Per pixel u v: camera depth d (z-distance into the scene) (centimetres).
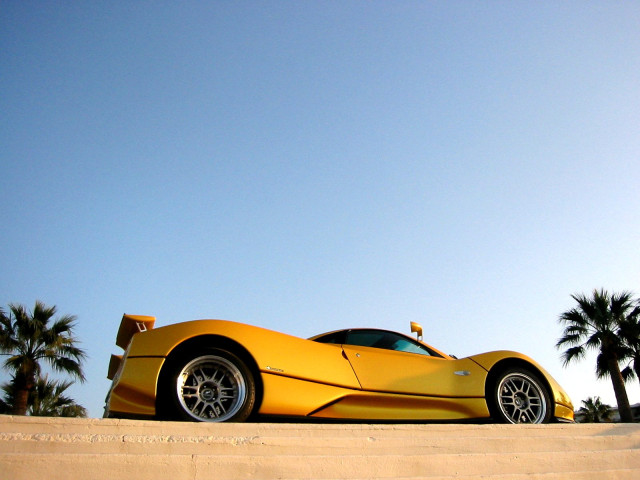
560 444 423
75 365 1709
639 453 407
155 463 315
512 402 577
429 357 589
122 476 307
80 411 2106
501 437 416
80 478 299
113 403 443
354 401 525
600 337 1853
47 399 1952
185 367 456
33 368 1656
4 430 354
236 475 324
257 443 362
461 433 436
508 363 593
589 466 389
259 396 478
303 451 368
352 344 578
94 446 336
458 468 364
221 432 388
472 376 576
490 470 370
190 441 351
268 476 329
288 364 501
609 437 438
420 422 542
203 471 320
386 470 350
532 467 378
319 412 505
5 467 292
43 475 295
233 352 484
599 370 1897
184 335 467
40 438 331
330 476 338
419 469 357
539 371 592
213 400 459
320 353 534
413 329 645
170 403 441
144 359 453
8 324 1673
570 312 1966
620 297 1914
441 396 554
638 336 1833
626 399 1805
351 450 379
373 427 419
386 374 549
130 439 344
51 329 1700
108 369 520
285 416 484
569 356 1919
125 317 481
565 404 591
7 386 1675
